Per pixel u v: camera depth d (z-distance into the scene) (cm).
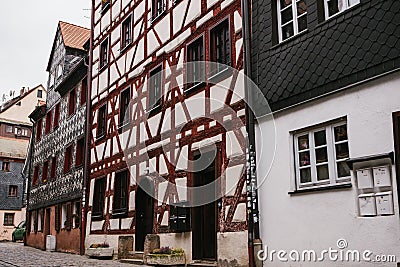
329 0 821
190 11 1224
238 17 1027
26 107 4553
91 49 1894
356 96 737
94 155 1739
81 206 1761
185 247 1127
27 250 2053
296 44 857
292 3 899
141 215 1390
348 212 729
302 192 811
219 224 1005
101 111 1755
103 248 1444
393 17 691
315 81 809
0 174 4053
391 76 689
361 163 715
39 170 2495
